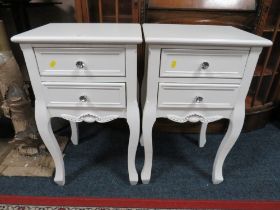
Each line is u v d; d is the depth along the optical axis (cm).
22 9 119
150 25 92
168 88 74
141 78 109
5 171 100
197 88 74
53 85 73
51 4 123
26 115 104
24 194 91
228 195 93
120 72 71
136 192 93
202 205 88
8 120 124
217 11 104
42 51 67
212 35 72
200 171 105
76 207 87
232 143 86
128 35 68
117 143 123
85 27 83
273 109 144
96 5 108
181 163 109
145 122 79
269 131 136
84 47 67
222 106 78
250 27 106
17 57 139
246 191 95
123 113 79
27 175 99
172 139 127
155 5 102
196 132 131
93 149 118
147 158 88
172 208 87
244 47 68
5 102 102
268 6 100
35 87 73
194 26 91
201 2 102
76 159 110
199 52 69
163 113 80
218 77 73
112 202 89
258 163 110
